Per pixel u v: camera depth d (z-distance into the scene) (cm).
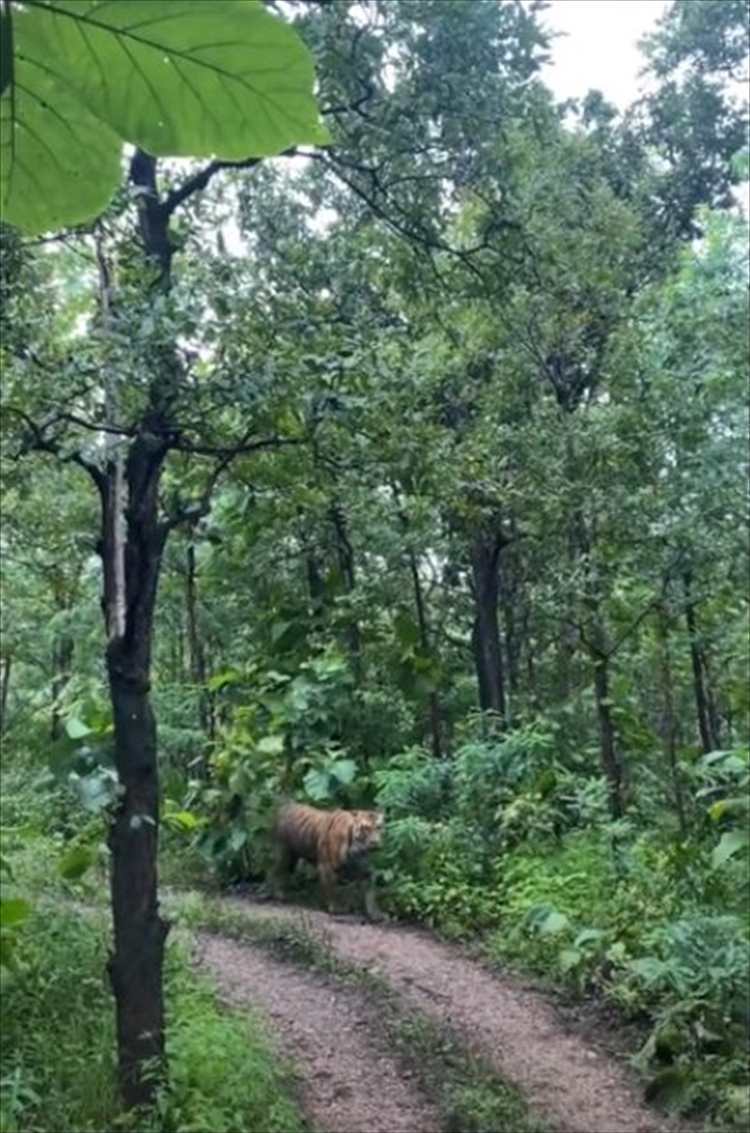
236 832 1088
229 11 67
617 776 1038
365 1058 659
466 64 632
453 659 1427
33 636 1481
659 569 991
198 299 502
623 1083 651
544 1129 582
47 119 75
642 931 796
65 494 987
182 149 74
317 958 815
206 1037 605
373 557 1219
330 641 1223
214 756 1138
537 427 966
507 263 717
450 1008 746
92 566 1312
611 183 1284
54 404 498
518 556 1315
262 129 73
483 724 1192
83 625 1351
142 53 69
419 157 653
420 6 615
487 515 820
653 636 1141
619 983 745
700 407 991
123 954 561
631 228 1045
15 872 866
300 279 573
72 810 1088
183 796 1129
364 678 1220
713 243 1044
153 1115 533
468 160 665
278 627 1218
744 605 1056
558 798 1040
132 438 522
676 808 1014
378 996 750
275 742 1107
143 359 489
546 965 815
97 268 550
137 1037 559
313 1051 664
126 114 73
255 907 1024
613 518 981
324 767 1102
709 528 982
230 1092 563
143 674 566
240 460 615
